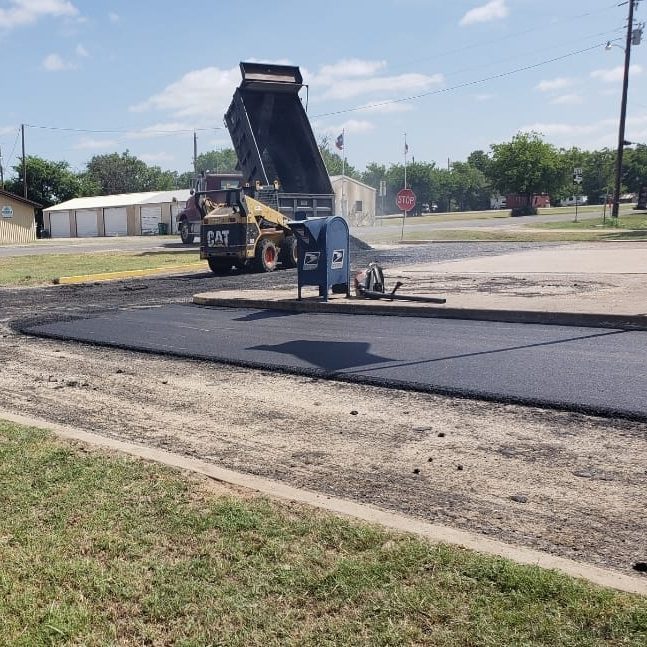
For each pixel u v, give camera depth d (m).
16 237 52.28
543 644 2.78
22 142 69.81
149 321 12.03
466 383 6.98
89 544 3.75
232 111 24.06
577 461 4.94
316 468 5.00
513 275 16.44
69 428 5.99
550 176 70.06
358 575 3.33
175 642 2.92
